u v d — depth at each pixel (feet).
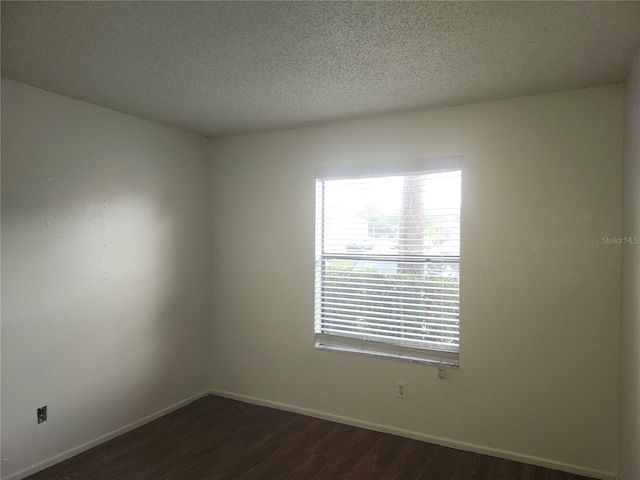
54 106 8.59
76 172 9.00
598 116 8.06
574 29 5.88
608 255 8.01
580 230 8.21
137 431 10.15
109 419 9.70
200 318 12.34
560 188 8.38
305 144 11.13
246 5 5.29
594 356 8.13
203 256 12.42
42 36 6.16
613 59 6.85
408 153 9.81
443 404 9.44
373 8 5.36
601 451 8.08
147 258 10.63
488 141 8.99
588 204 8.16
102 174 9.53
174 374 11.46
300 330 11.22
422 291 9.79
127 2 5.23
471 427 9.17
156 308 10.90
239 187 12.13
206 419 10.85
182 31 5.99
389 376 10.05
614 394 7.98
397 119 9.94
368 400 10.31
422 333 9.78
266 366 11.76
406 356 9.93
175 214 11.43
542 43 6.31
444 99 8.88
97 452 9.11
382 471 8.39
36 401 8.30
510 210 8.79
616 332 7.95
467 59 6.90
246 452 9.16
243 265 12.09
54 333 8.61
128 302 10.15
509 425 8.82
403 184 9.98
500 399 8.89
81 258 9.11
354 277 10.60
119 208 9.93
